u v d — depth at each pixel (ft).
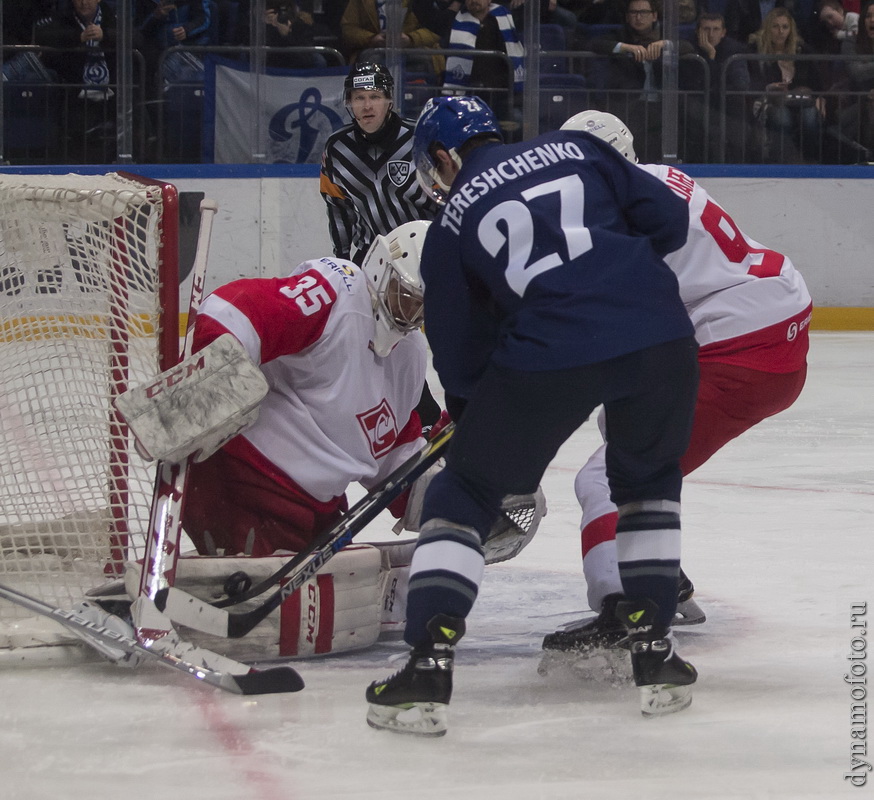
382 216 39.86
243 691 20.61
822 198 84.79
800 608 26.50
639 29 83.97
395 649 24.02
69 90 80.69
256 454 23.93
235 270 80.74
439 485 19.56
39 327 25.02
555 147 19.86
